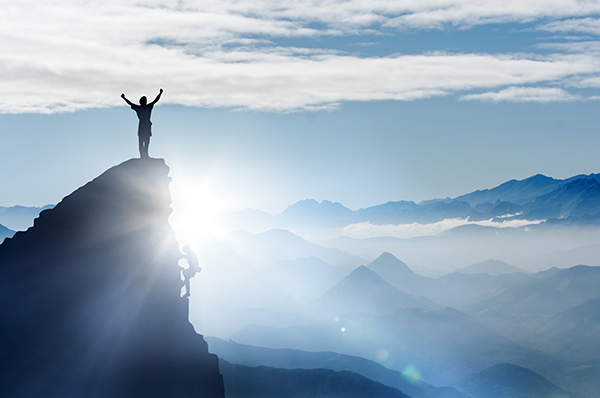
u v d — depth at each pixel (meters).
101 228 66.88
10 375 56.03
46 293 61.59
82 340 59.41
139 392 58.69
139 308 63.41
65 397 55.91
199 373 64.88
